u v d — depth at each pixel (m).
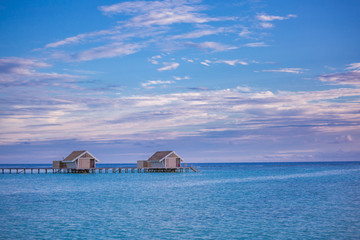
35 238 24.09
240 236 24.34
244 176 101.31
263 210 34.50
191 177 94.56
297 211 33.50
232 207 36.81
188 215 32.25
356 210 33.50
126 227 27.34
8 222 29.38
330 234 24.33
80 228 27.05
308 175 102.88
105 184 69.62
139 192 53.09
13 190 57.59
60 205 39.09
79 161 107.12
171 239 23.78
